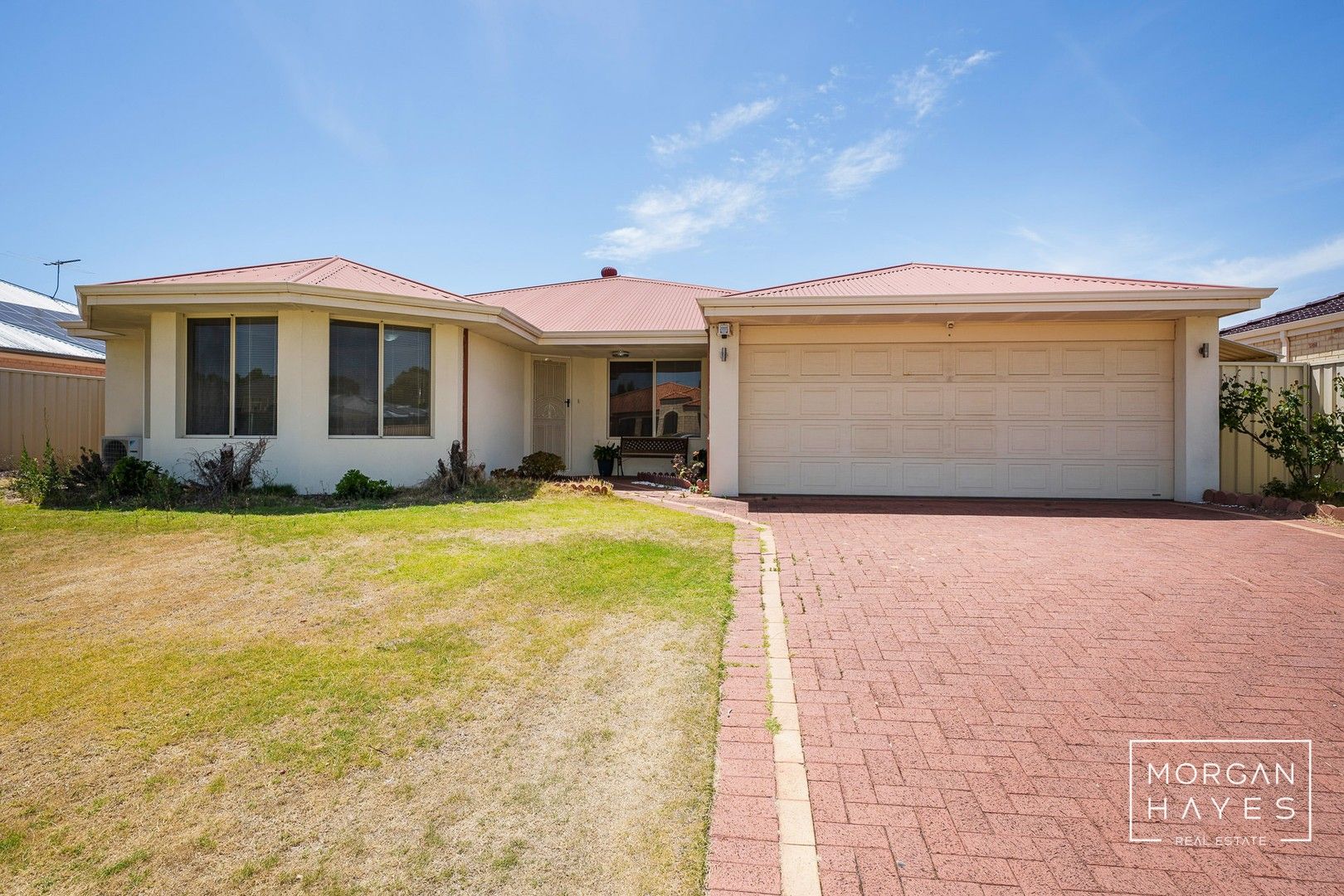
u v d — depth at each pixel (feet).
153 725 9.47
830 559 19.12
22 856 6.78
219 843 7.00
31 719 9.63
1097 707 10.18
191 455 31.30
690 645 12.51
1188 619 13.99
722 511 28.32
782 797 7.82
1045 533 23.07
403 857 6.78
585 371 45.65
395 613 14.29
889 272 39.55
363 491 29.58
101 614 14.20
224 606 14.69
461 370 35.22
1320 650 12.28
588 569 17.70
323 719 9.69
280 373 30.76
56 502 27.27
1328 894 6.26
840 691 10.72
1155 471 32.04
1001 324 32.99
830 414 33.99
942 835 7.15
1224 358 44.14
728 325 33.09
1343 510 24.93
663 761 8.61
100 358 53.52
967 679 11.16
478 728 9.45
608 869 6.59
